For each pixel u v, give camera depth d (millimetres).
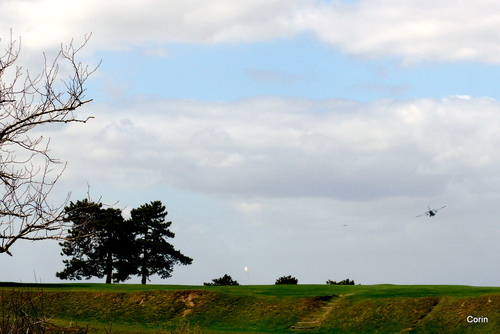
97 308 57500
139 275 96875
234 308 56312
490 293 50156
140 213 98125
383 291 58656
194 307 57250
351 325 49969
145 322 54344
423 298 52531
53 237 10180
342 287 64938
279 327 51281
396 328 48375
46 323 13625
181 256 99062
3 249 9992
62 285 67750
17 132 10781
